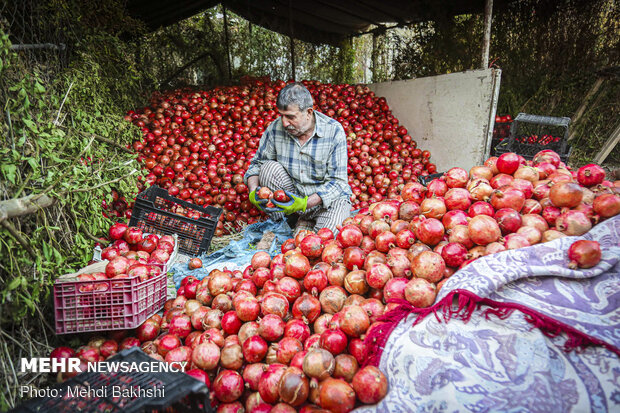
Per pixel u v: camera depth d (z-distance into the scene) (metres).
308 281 2.34
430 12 9.68
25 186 2.51
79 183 2.85
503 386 1.65
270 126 4.00
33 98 3.02
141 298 2.36
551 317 1.77
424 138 7.18
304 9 9.91
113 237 3.22
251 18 10.17
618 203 2.20
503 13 9.27
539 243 2.22
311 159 3.83
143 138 5.44
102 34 4.52
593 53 8.52
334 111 7.00
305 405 1.84
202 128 5.97
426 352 1.82
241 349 2.12
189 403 1.69
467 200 2.44
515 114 9.20
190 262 3.32
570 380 1.67
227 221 4.96
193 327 2.43
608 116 8.29
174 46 9.96
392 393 1.79
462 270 2.03
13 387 2.06
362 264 2.40
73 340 2.43
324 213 3.85
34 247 2.33
